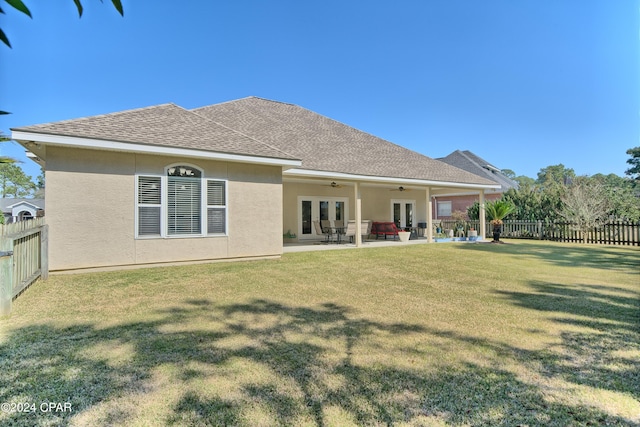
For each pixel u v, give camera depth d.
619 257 11.45
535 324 4.57
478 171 31.84
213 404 2.69
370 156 16.95
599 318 4.82
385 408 2.64
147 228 8.92
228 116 16.05
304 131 17.30
